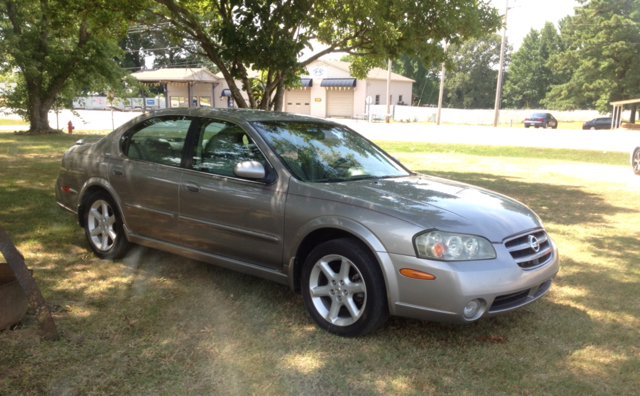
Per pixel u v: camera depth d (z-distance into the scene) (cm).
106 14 952
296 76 936
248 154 425
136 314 395
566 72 7900
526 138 2559
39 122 2575
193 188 439
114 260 519
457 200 388
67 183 563
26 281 340
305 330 377
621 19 5103
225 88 5516
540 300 450
